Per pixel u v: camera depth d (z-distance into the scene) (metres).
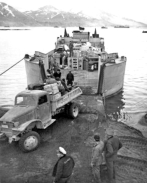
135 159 6.35
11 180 5.45
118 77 15.39
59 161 4.48
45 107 7.63
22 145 6.52
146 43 77.19
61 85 9.19
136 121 10.55
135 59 36.09
